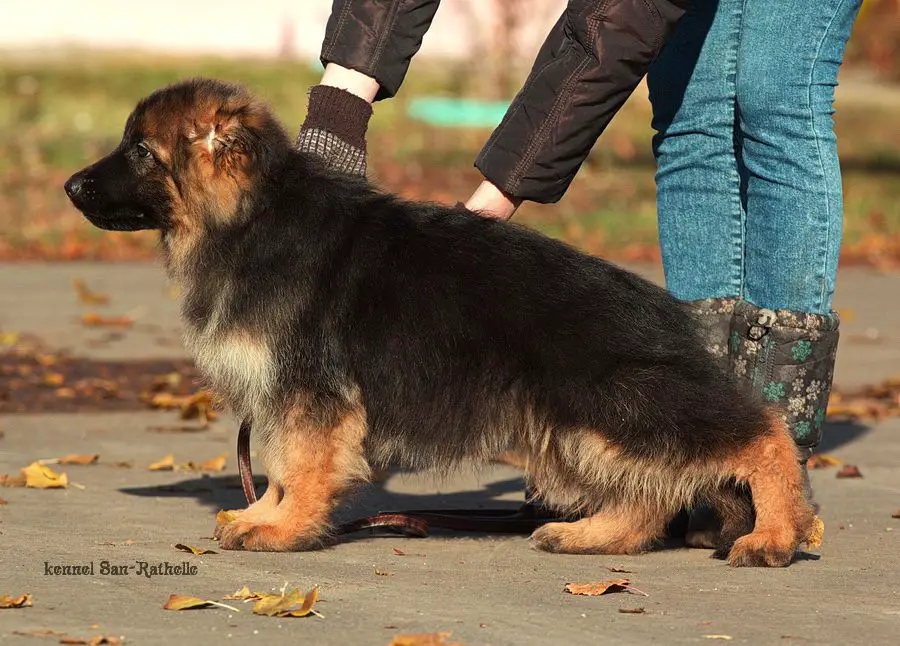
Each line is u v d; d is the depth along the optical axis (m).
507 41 46.91
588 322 7.95
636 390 7.82
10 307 19.34
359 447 8.21
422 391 8.07
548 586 7.19
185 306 8.38
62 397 13.82
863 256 27.48
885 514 9.35
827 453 11.84
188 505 9.35
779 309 8.69
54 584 6.94
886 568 7.68
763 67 8.49
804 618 6.52
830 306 8.85
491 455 8.17
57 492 9.67
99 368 15.33
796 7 8.41
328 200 8.27
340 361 8.09
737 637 6.14
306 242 8.11
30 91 43.97
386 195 8.50
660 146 9.23
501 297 8.05
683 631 6.24
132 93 44.72
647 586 7.21
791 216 8.59
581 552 8.18
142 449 11.58
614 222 29.33
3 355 15.83
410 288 8.12
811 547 8.21
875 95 53.72
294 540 8.08
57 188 30.69
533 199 8.78
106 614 6.37
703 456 7.82
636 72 8.52
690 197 9.06
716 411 7.80
